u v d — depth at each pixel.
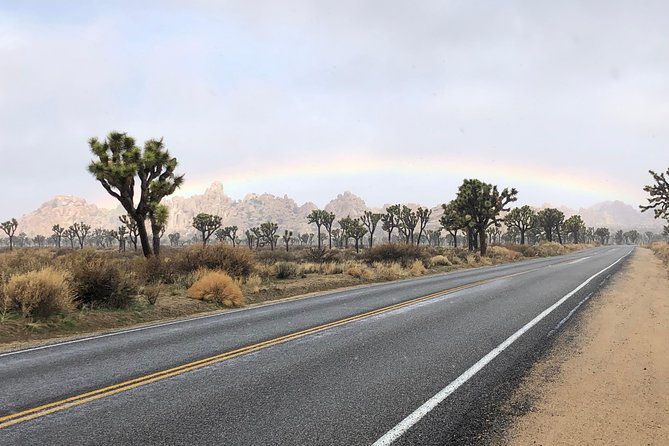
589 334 7.70
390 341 7.14
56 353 6.81
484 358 6.13
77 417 4.15
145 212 18.05
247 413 4.23
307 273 21.77
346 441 3.64
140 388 4.98
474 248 48.06
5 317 9.04
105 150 17.14
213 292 12.74
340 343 7.05
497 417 4.19
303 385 5.03
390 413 4.23
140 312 10.83
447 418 4.13
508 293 13.05
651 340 7.34
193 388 4.96
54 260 13.29
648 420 4.21
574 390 4.96
